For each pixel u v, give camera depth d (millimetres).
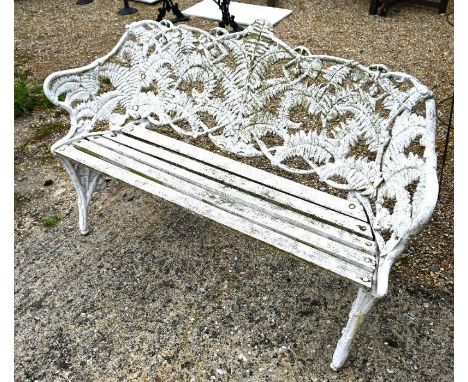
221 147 2359
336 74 1968
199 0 6785
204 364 1907
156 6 6621
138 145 2434
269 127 2201
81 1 6832
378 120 1909
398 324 2023
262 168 3068
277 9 5141
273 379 1835
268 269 2350
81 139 2471
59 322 2119
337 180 2932
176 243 2543
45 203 2906
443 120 3438
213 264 2395
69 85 2354
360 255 1681
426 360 1869
